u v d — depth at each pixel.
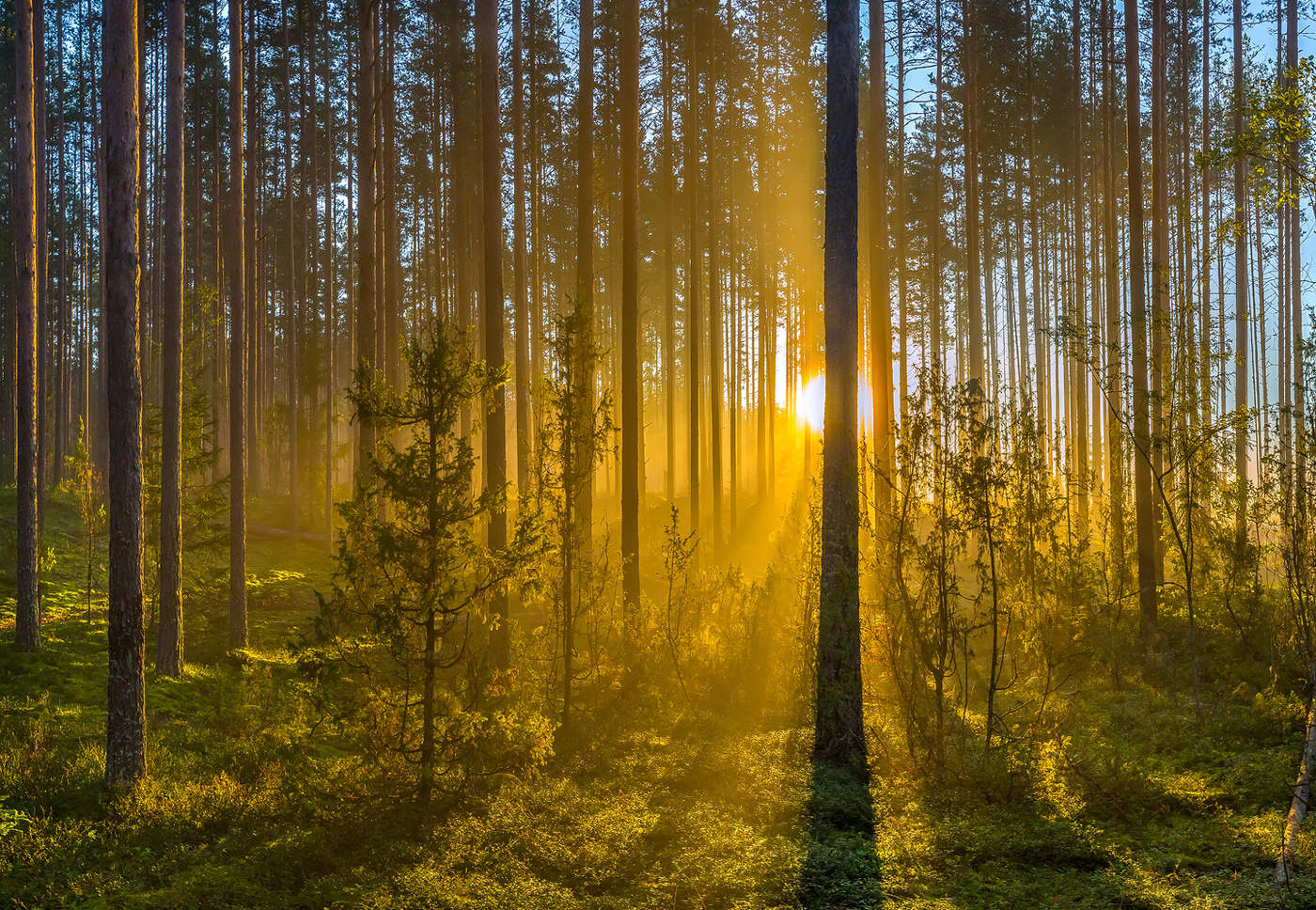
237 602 18.73
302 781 9.22
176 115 16.83
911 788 9.70
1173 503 15.93
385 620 9.14
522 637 14.55
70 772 10.02
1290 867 6.52
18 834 8.31
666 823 8.69
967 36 30.88
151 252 45.06
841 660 11.10
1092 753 9.72
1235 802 8.43
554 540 13.49
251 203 25.95
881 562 11.00
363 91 19.45
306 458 36.78
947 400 10.36
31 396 16.48
